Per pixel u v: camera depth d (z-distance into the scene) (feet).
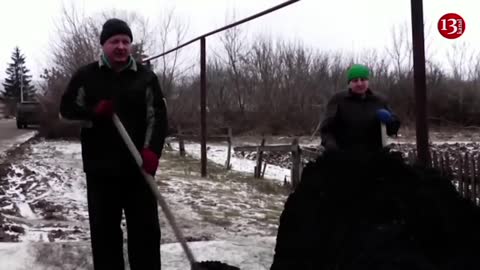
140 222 11.76
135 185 11.60
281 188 40.88
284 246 7.59
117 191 11.59
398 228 6.43
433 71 130.72
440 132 116.78
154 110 11.51
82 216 26.68
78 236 21.79
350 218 6.93
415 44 17.20
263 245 16.80
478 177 23.06
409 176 7.02
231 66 135.33
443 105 127.03
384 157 7.31
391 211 6.70
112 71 11.39
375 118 14.15
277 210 30.50
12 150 66.69
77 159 56.34
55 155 61.11
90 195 11.50
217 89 133.80
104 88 11.26
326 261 6.86
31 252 15.47
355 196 7.08
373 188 7.04
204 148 46.29
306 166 8.00
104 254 11.57
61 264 14.74
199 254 15.66
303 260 7.20
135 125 11.33
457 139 102.01
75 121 11.23
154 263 11.98
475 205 6.77
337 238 6.86
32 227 23.56
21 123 117.70
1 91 329.52
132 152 10.78
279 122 122.62
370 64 132.05
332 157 7.64
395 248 6.24
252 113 126.72
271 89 130.93
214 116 124.77
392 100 120.47
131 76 11.49
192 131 96.99
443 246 6.30
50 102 90.17
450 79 134.51
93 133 11.27
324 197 7.34
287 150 41.52
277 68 134.72
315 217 7.30
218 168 55.98
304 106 128.06
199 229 23.72
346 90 14.78
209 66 136.56
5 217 25.05
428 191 6.69
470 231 6.41
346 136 14.28
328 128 14.28
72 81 11.39
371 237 6.45
